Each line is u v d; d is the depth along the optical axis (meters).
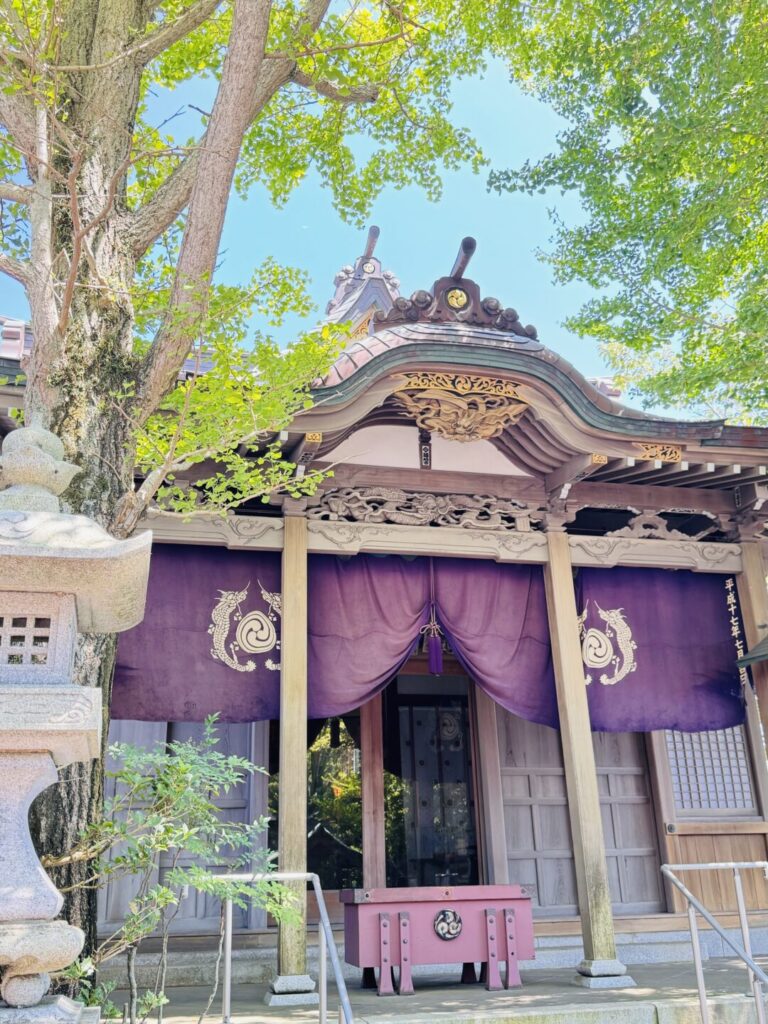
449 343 6.54
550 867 8.52
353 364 6.51
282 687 6.47
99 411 4.56
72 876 3.96
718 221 8.31
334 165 7.35
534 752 8.85
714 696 7.65
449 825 9.17
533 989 6.14
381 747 8.76
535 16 7.67
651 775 8.74
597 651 7.45
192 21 5.32
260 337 4.98
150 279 5.68
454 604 7.21
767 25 7.14
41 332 4.44
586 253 9.16
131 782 3.95
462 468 7.50
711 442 7.16
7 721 2.56
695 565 7.80
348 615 6.96
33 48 4.05
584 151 8.38
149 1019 5.02
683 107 7.38
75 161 4.08
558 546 7.43
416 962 6.10
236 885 3.83
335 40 5.63
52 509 3.02
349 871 8.53
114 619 3.12
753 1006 5.43
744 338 9.04
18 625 2.87
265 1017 5.14
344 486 7.14
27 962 2.46
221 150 4.75
